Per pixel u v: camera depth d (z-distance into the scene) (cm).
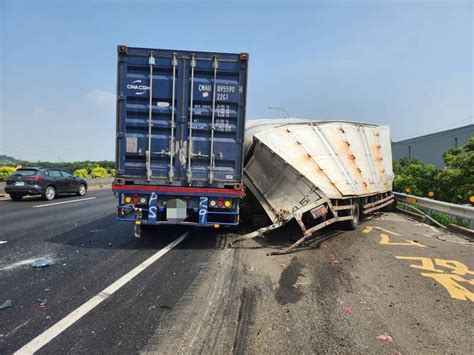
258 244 794
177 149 725
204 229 942
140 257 678
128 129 726
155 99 723
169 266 621
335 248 764
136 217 725
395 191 1589
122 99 720
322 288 521
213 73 723
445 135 4612
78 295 482
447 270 617
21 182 1712
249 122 1124
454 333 391
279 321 412
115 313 428
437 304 469
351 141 1076
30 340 362
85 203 1628
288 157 827
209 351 346
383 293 505
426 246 795
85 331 382
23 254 693
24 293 488
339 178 897
